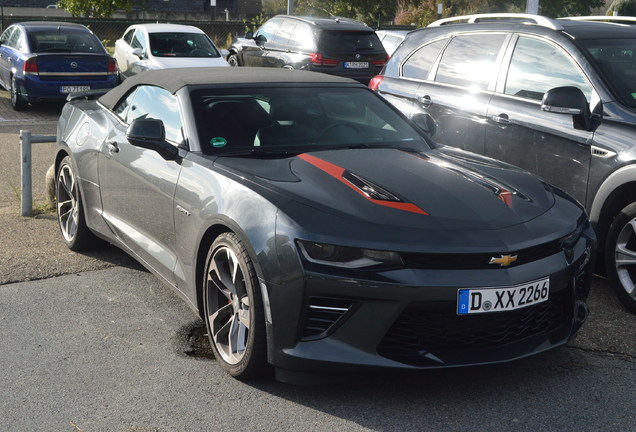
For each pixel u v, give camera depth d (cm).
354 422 311
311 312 317
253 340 330
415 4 3569
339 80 478
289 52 1435
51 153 947
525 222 337
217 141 398
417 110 606
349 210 324
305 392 338
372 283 305
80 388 339
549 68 521
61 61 1252
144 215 438
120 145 468
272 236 321
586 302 371
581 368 366
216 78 449
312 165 369
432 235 314
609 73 490
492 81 557
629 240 452
